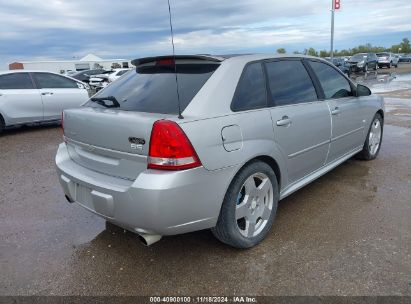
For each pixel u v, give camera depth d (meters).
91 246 3.25
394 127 7.99
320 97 4.01
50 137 8.18
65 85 9.50
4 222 3.76
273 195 3.26
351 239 3.20
